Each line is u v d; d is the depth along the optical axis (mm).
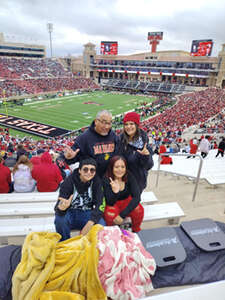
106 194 3090
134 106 55969
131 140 3162
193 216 4523
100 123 2980
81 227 3158
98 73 104125
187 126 34031
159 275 2592
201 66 77188
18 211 3893
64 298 1964
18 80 70062
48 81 76875
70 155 3031
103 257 2160
